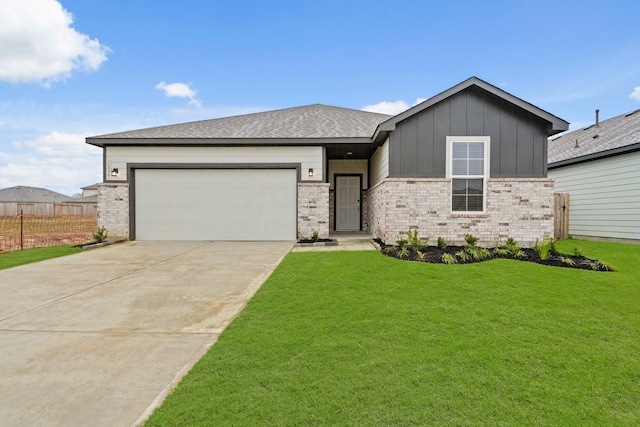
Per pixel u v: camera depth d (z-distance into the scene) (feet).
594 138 41.86
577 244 32.42
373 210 37.55
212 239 34.73
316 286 16.46
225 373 8.44
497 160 29.19
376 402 7.18
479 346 9.80
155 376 8.52
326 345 9.93
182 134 34.96
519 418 6.69
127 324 12.14
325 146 34.78
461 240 29.07
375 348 9.71
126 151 34.47
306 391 7.61
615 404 7.14
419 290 15.61
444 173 29.25
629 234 33.14
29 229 55.83
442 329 11.08
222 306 14.07
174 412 6.93
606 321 11.73
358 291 15.53
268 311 13.03
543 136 29.12
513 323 11.58
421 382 7.94
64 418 6.89
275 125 38.65
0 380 8.38
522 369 8.54
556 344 9.95
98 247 30.50
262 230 34.73
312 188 34.24
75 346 10.31
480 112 29.25
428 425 6.48
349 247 29.91
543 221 28.94
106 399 7.54
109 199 34.42
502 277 17.83
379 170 35.40
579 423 6.56
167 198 34.73
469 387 7.75
